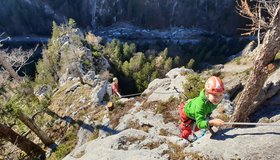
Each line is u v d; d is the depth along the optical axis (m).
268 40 6.60
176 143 5.59
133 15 121.56
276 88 8.95
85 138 16.09
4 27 112.44
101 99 19.56
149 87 17.17
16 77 20.77
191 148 5.25
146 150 5.38
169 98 14.44
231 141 5.01
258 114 8.91
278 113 8.52
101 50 70.94
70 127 17.83
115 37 118.62
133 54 85.62
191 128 6.34
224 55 108.44
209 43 112.62
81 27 124.38
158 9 119.31
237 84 13.70
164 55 89.31
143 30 121.62
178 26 121.81
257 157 4.60
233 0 115.25
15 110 13.34
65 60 44.59
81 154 6.20
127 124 14.26
